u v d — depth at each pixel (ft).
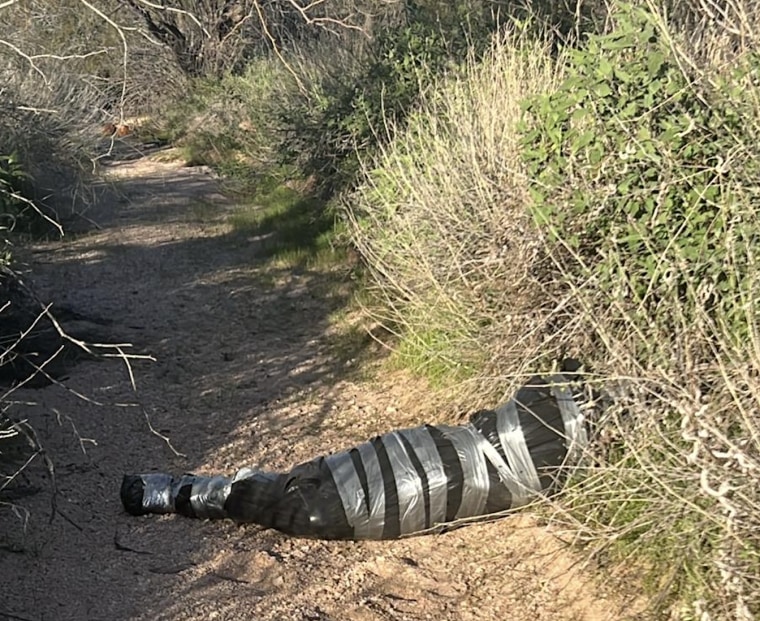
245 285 33.30
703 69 15.83
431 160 23.45
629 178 15.46
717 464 11.98
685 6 19.80
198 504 16.90
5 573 15.24
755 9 16.79
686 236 14.89
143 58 67.10
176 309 31.01
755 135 14.26
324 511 15.85
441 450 15.94
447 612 14.20
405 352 23.98
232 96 59.26
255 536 16.39
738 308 13.25
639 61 16.26
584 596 13.98
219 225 42.65
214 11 61.46
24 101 33.86
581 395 15.67
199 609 14.37
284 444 20.49
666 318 14.47
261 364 25.79
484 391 19.24
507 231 18.29
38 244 39.37
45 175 40.22
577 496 14.06
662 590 13.00
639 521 13.19
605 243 15.94
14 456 19.34
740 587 11.58
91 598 14.66
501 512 15.53
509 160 19.76
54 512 16.44
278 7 44.93
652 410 13.44
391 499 15.76
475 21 36.09
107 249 38.88
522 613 13.99
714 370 13.33
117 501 17.87
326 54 42.86
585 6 32.07
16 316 25.58
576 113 16.30
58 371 24.90
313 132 41.63
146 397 23.43
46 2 30.25
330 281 32.68
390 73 36.99
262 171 50.29
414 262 21.61
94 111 39.75
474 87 24.21
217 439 20.92
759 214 13.70
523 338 16.80
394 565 15.38
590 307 15.14
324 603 14.51
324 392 23.41
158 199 49.21
